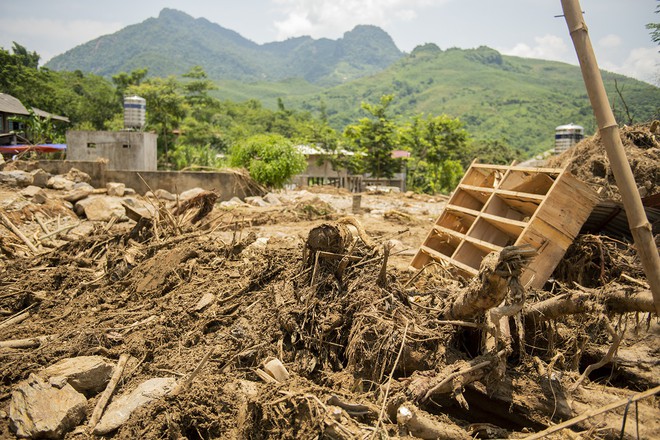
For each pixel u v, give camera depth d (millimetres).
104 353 6074
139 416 4965
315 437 4520
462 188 8383
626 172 3648
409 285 6797
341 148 44219
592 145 9500
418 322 5730
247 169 20391
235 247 8273
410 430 4715
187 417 4926
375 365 5477
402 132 47594
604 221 7414
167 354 6051
